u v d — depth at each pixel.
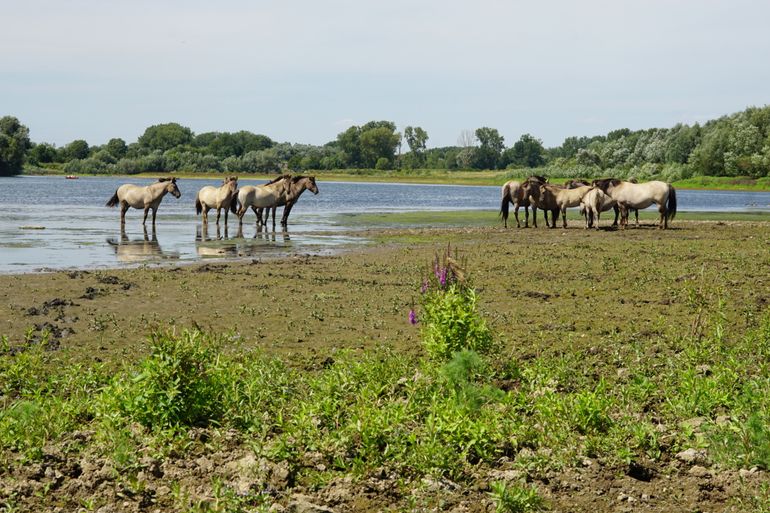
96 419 7.96
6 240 27.16
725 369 9.52
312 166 181.12
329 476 6.64
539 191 34.19
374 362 10.02
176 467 6.77
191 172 157.12
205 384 8.05
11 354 10.98
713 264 20.94
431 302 10.90
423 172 169.75
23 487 6.21
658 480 6.73
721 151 105.50
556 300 15.64
